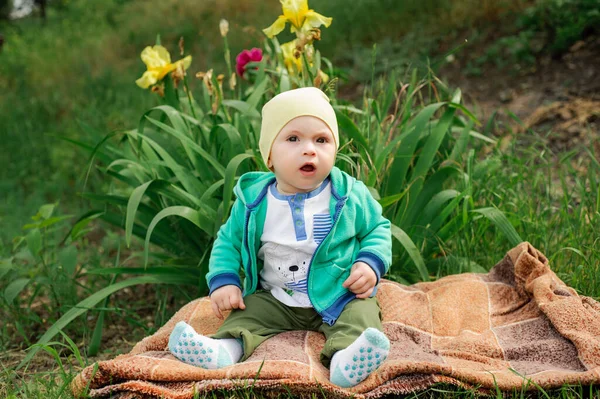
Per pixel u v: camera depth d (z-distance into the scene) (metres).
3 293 3.62
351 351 2.13
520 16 7.30
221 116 3.73
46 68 9.90
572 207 3.68
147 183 3.06
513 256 2.88
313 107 2.38
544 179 4.20
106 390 2.13
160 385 2.15
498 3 7.67
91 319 3.54
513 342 2.50
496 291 2.82
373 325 2.40
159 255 3.76
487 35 7.36
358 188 2.58
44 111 8.12
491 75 6.65
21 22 15.58
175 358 2.32
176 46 9.53
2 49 11.44
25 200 6.30
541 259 2.88
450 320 2.64
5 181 6.66
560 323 2.46
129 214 2.93
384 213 3.38
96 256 4.35
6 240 5.15
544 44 6.71
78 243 5.13
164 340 2.56
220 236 2.64
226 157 3.50
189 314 2.76
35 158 7.03
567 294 2.66
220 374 2.14
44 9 15.51
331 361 2.22
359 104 6.82
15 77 9.84
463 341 2.47
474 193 3.73
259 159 3.18
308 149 2.35
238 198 2.61
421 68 7.10
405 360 2.21
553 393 2.17
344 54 7.98
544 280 2.71
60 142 7.03
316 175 2.39
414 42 7.63
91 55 10.20
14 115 8.00
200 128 3.58
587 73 6.00
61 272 3.70
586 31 6.56
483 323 2.64
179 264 3.54
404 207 3.31
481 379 2.14
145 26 10.41
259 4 9.97
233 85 3.68
